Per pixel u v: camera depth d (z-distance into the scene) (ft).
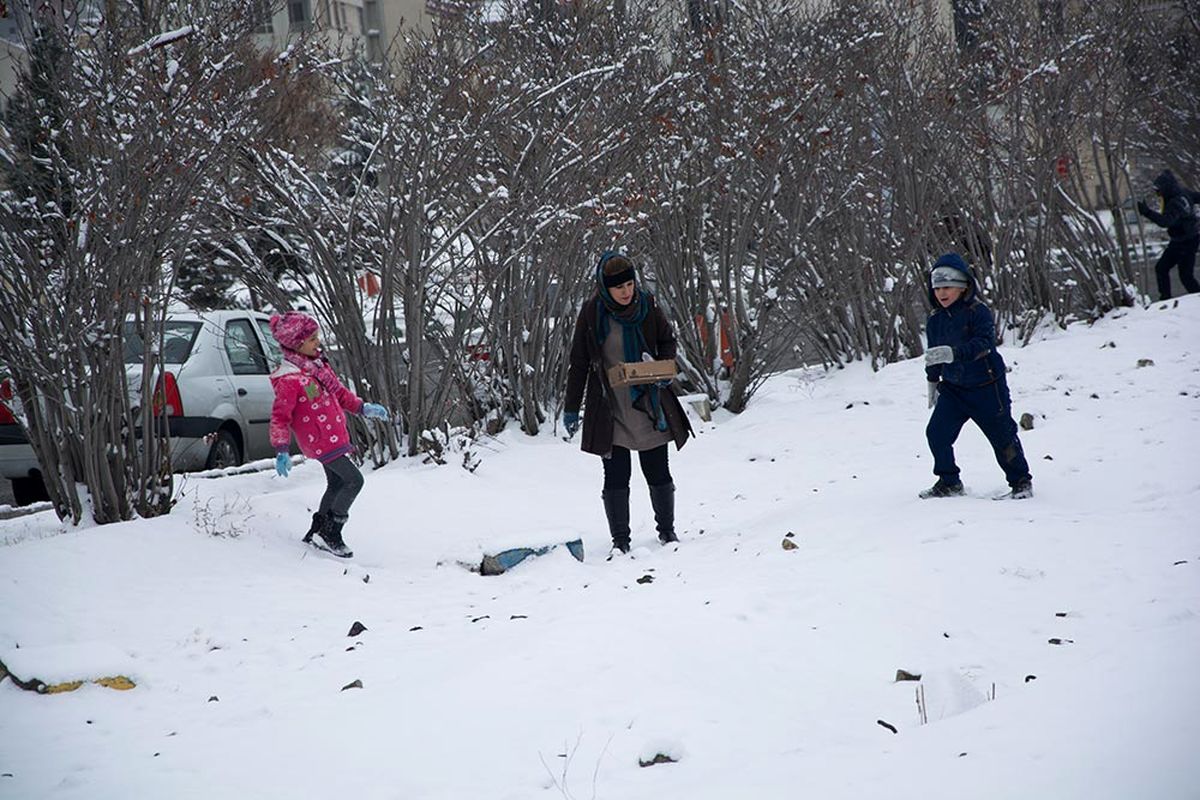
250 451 62.85
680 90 65.57
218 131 44.60
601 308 42.68
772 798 17.83
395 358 58.49
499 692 25.02
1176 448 47.32
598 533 47.47
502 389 64.13
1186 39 104.68
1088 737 17.58
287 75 50.39
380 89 60.23
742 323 68.28
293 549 43.57
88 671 29.60
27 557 38.14
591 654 26.84
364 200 59.06
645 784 19.93
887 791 17.13
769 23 72.64
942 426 43.16
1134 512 37.73
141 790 21.83
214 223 54.49
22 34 42.16
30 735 26.37
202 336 61.41
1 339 42.01
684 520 48.75
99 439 43.16
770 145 66.54
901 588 31.48
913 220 74.02
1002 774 16.87
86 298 41.96
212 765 22.85
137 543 40.22
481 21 63.82
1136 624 27.12
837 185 70.90
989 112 80.48
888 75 74.54
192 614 35.86
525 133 61.46
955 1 82.64
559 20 66.39
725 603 30.55
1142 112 101.04
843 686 25.20
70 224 41.86
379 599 38.14
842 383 71.82
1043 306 78.59
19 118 42.50
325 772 21.86
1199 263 127.13
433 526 48.26
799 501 47.60
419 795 20.43
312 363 44.06
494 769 21.27
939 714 22.67
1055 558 32.91
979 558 33.37
